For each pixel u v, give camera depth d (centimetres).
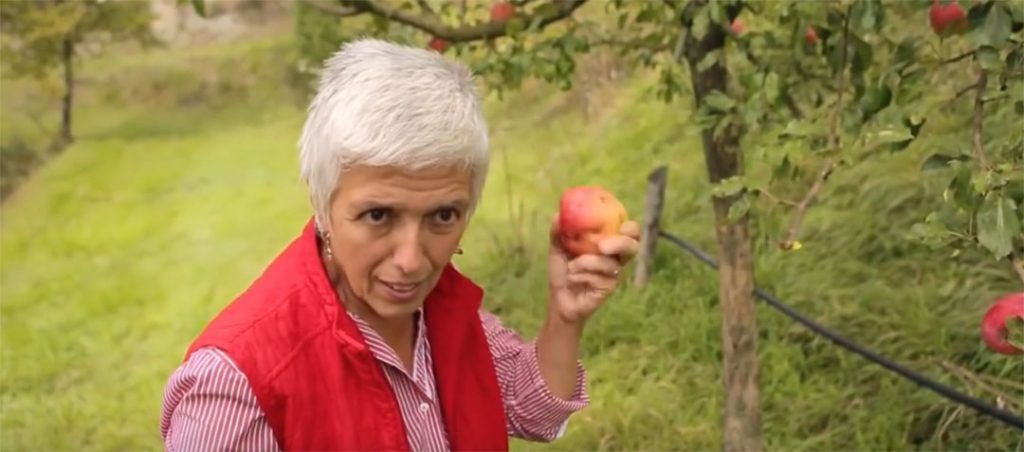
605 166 333
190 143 352
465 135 96
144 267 342
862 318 291
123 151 352
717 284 311
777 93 190
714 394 293
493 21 222
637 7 241
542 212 332
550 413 132
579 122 338
